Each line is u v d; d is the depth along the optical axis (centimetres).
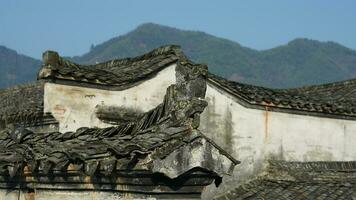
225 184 1645
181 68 750
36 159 810
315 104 1791
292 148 1770
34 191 874
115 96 1483
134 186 709
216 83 1642
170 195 704
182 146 675
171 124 718
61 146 833
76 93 1440
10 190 923
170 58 1564
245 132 1694
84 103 1445
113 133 827
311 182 1551
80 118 1438
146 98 1524
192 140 679
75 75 1423
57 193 823
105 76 1461
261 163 1711
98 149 735
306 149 1795
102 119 1456
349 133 1884
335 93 2194
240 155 1680
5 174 899
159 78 1548
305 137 1794
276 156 1738
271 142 1733
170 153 669
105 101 1469
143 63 1609
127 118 1478
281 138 1750
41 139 930
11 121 1564
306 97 1848
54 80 1413
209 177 704
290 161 1747
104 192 752
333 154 1844
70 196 802
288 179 1616
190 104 711
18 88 2034
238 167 1672
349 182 1478
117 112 1471
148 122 780
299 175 1595
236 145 1677
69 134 909
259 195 1572
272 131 1738
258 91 1728
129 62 1712
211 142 691
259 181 1673
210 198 1614
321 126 1830
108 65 1764
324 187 1491
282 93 1803
